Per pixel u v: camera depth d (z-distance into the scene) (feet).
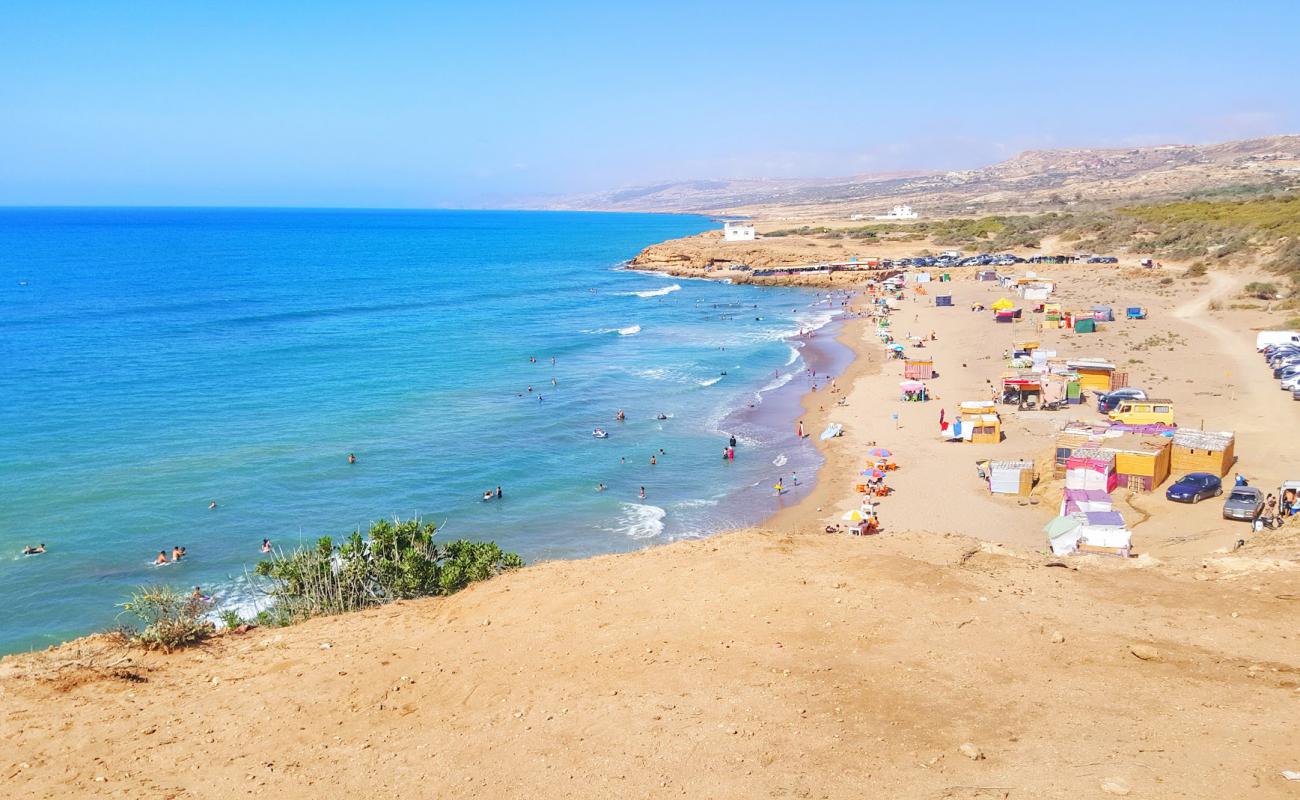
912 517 107.65
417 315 305.94
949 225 561.02
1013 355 201.77
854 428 154.71
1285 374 155.84
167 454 139.33
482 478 131.23
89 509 114.21
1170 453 110.01
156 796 27.81
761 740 29.14
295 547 102.94
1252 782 24.56
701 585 44.65
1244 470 109.09
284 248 641.81
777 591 42.50
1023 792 24.98
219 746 31.19
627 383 198.59
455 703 33.58
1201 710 29.27
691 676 34.32
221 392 183.93
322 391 187.11
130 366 207.41
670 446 148.36
